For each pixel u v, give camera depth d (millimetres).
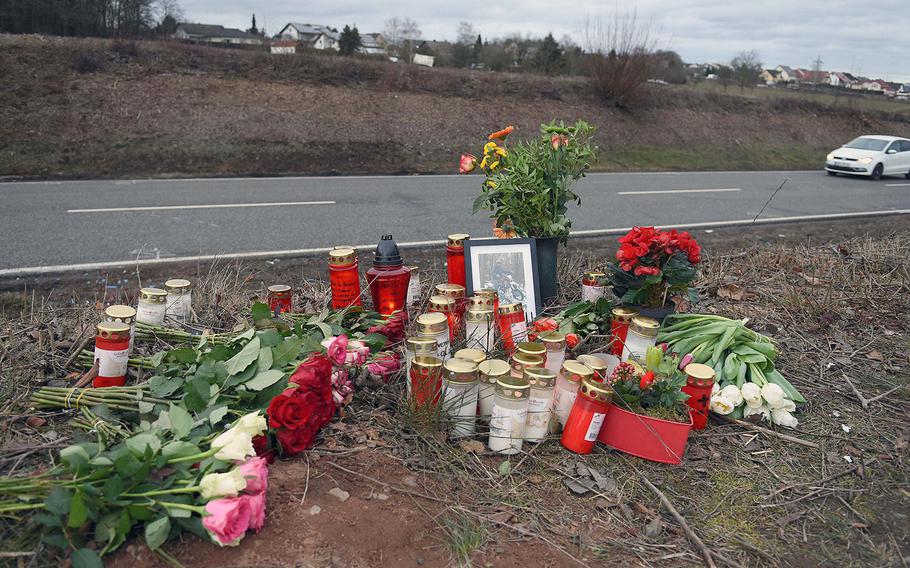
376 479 2318
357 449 2471
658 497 2447
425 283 4508
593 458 2643
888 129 22797
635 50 17953
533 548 2111
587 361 2838
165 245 6086
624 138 17078
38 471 2150
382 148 13391
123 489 1933
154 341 3104
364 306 3799
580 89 18281
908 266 5418
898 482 2688
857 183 14750
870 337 4164
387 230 7172
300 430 2297
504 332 3178
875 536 2354
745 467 2721
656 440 2627
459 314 3332
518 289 3670
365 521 2084
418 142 14008
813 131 21047
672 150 17219
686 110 19453
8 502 1921
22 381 2746
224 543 1835
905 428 3100
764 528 2357
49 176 10086
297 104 13852
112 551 1885
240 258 5723
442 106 15578
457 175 12352
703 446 2846
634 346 3006
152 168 10961
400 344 3172
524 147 4066
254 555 1898
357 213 8047
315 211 8047
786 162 18406
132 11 19109
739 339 3305
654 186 12180
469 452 2576
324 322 3146
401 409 2750
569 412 2723
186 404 2363
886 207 10875
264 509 1987
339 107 14234
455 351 3105
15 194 8406
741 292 4672
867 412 3236
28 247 5828
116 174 10516
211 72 13914
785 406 3014
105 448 2121
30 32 18000
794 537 2320
